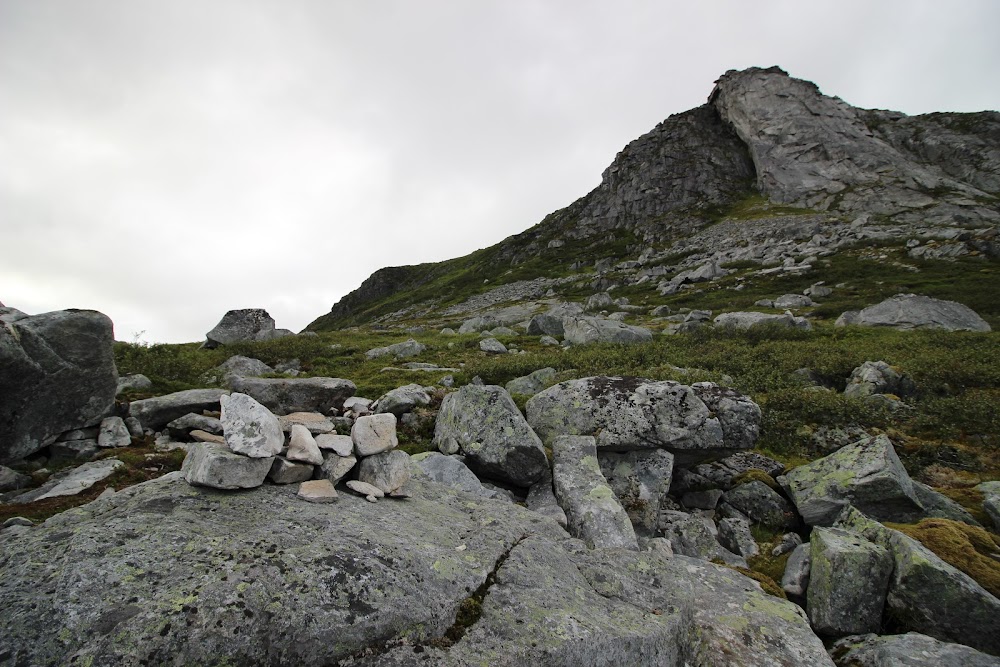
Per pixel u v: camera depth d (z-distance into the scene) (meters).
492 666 4.22
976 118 108.00
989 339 22.52
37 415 7.86
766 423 13.27
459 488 7.93
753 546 8.80
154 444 8.92
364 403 12.42
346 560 4.59
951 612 6.22
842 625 6.55
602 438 10.39
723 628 5.73
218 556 4.31
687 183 116.25
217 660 3.62
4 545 4.24
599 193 133.75
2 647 3.39
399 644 4.21
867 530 7.66
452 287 121.12
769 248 72.94
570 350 23.00
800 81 123.44
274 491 5.68
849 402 13.84
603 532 8.08
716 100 137.00
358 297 174.88
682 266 77.75
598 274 87.50
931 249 55.50
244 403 5.95
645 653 4.89
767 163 108.19
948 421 13.13
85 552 4.11
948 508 9.01
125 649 3.48
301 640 3.88
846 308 40.19
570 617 4.88
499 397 10.12
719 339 25.77
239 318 26.22
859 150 101.56
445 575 4.95
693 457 10.74
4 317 7.90
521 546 6.00
